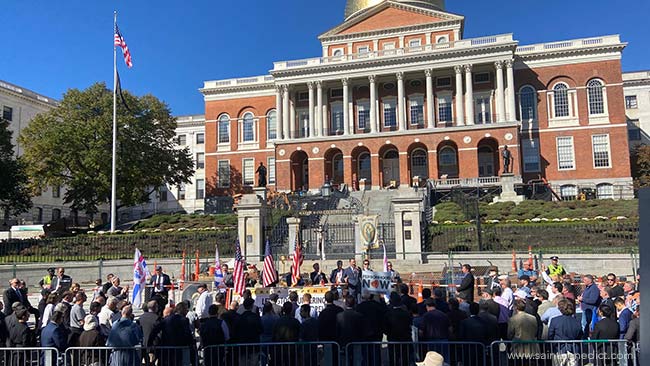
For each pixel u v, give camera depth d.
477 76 56.94
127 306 9.79
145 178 52.59
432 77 57.09
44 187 52.44
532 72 55.84
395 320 9.77
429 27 60.12
